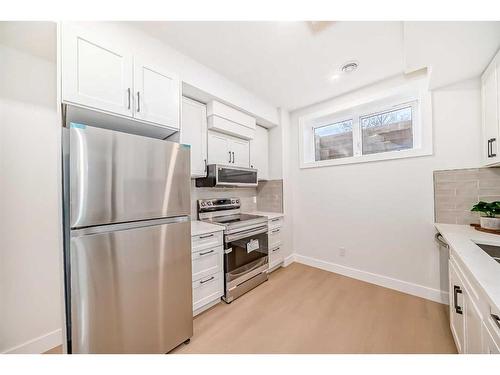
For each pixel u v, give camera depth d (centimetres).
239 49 170
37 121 144
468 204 176
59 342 149
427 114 193
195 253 177
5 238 133
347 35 153
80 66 112
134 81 133
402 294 207
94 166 104
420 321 165
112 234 110
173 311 137
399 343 142
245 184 253
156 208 129
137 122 139
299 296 210
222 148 239
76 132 99
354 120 255
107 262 108
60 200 104
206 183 226
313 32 150
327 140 285
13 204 135
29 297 140
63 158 107
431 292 195
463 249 112
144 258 123
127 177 116
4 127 133
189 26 145
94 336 104
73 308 99
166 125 149
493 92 144
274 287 230
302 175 298
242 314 181
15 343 134
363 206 240
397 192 215
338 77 213
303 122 297
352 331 156
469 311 101
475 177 173
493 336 75
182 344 146
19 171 138
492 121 145
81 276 100
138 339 120
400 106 222
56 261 150
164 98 148
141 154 122
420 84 197
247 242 225
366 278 238
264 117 269
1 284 131
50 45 136
